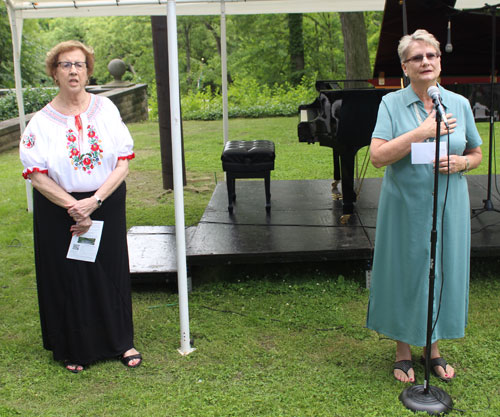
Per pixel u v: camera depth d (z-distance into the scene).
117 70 14.95
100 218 2.97
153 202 6.64
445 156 2.51
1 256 4.98
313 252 4.01
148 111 16.52
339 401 2.71
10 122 10.74
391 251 2.74
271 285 4.11
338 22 21.58
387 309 2.82
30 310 3.87
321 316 3.62
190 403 2.73
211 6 6.21
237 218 4.88
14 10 5.63
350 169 4.56
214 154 9.34
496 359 3.03
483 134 10.22
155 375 3.02
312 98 15.62
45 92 13.13
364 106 4.42
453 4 4.82
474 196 5.25
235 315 3.68
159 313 3.74
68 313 3.02
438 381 2.85
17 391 2.88
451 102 2.63
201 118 14.22
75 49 2.86
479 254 3.97
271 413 2.63
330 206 5.14
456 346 3.17
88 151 2.90
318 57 21.50
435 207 2.44
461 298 2.71
